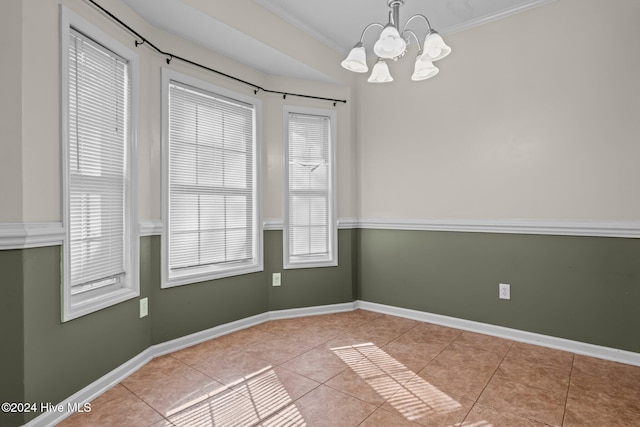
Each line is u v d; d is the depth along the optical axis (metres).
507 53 2.71
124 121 2.18
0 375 1.48
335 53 3.30
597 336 2.40
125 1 2.07
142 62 2.29
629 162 2.28
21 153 1.53
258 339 2.71
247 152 3.06
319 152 3.42
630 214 2.28
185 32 2.45
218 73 2.75
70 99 1.80
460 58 2.93
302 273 3.32
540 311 2.61
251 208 3.10
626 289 2.30
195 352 2.47
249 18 2.50
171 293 2.49
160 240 2.43
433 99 3.07
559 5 2.50
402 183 3.26
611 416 1.70
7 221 1.49
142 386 1.99
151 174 2.38
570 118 2.47
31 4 1.57
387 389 1.95
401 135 3.26
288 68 3.05
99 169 1.99
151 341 2.38
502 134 2.74
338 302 3.44
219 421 1.66
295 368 2.21
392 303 3.34
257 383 2.02
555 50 2.52
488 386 1.98
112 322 2.02
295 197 3.35
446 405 1.79
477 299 2.88
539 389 1.95
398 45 1.71
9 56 1.50
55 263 1.68
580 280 2.46
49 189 1.66
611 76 2.33
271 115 3.20
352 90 3.49
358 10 2.71
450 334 2.83
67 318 1.72
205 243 2.75
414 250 3.21
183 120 2.60
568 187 2.48
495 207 2.78
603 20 2.36
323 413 1.72
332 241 3.42
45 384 1.62
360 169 3.51
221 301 2.82
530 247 2.65
